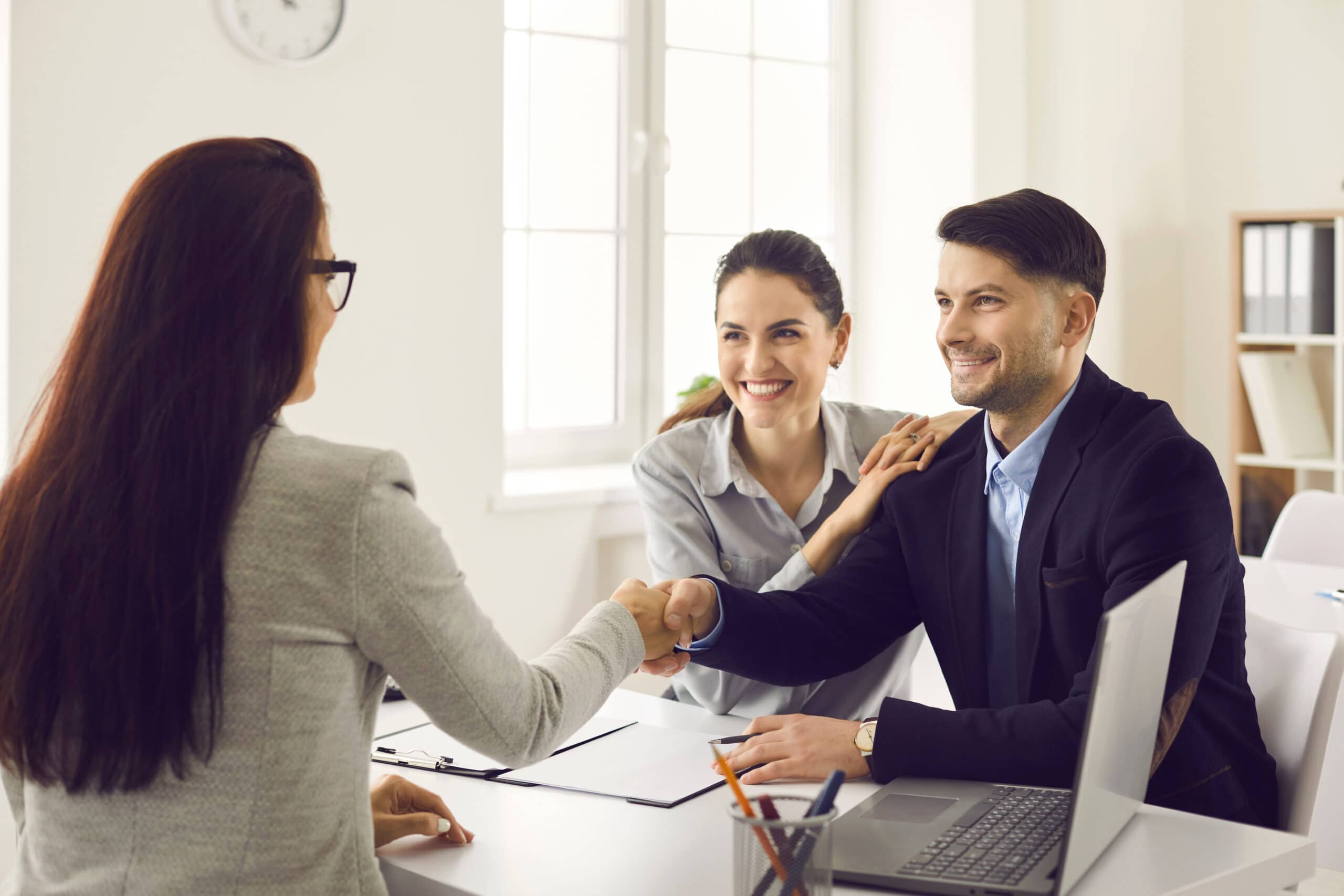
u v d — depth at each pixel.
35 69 2.34
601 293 3.44
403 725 1.59
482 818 1.25
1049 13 3.59
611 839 1.18
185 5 2.48
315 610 0.95
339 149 2.67
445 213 2.80
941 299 1.51
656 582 1.94
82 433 0.93
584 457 3.43
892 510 1.66
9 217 2.33
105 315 0.95
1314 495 2.69
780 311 1.77
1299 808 1.42
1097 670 0.95
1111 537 1.38
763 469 1.90
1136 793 1.17
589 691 1.17
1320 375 3.72
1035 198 1.46
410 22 2.73
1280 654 1.52
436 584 0.99
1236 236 3.61
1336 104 3.63
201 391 0.93
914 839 1.12
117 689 0.90
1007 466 1.51
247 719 0.94
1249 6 3.78
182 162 0.97
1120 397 1.48
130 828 0.95
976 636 1.56
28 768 0.96
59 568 0.92
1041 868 1.04
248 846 0.94
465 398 2.85
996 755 1.27
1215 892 1.04
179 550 0.91
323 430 2.68
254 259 0.96
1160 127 3.81
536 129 3.30
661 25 3.46
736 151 3.65
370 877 1.00
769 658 1.56
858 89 3.79
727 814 1.24
